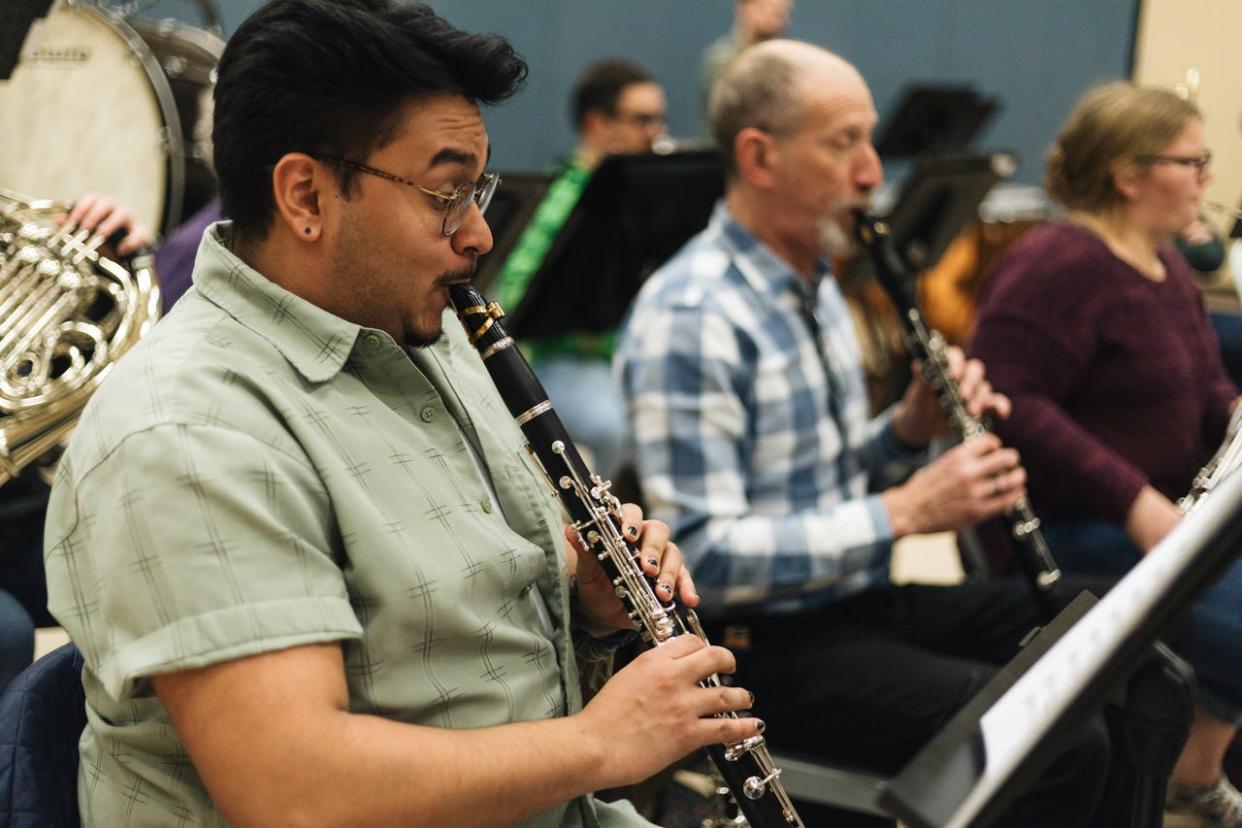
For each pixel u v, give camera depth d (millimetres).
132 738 1147
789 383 2012
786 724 1974
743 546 1900
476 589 1209
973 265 4191
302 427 1148
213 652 1035
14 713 1190
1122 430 2307
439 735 1093
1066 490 2242
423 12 1184
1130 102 2299
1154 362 2281
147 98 2434
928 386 2197
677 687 1194
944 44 6434
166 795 1148
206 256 1212
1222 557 995
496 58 1193
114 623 1063
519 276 3188
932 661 1942
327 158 1167
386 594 1146
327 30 1144
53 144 2504
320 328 1197
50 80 2502
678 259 2080
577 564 1411
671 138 6684
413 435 1233
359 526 1145
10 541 1974
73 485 1119
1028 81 6262
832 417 2086
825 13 6633
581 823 1332
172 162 2430
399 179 1174
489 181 1254
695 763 2006
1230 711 1932
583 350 3955
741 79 2037
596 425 3727
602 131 4785
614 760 1156
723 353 1952
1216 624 1908
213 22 3111
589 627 1458
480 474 1295
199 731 1046
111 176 2465
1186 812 2025
